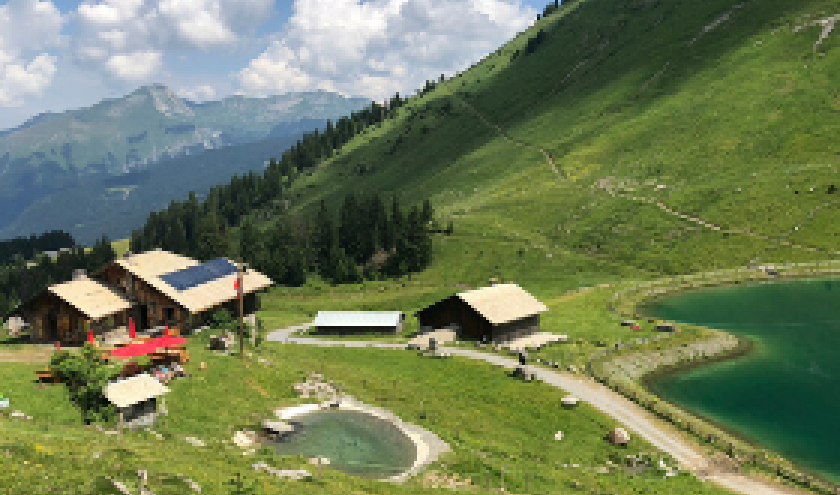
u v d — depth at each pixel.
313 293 184.62
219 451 37.69
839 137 162.12
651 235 154.25
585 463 50.56
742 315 99.62
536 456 50.69
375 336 113.62
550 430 57.56
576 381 70.56
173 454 33.62
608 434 56.16
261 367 59.34
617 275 142.88
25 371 47.00
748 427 60.06
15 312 73.56
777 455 53.94
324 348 99.31
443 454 44.62
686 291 116.19
